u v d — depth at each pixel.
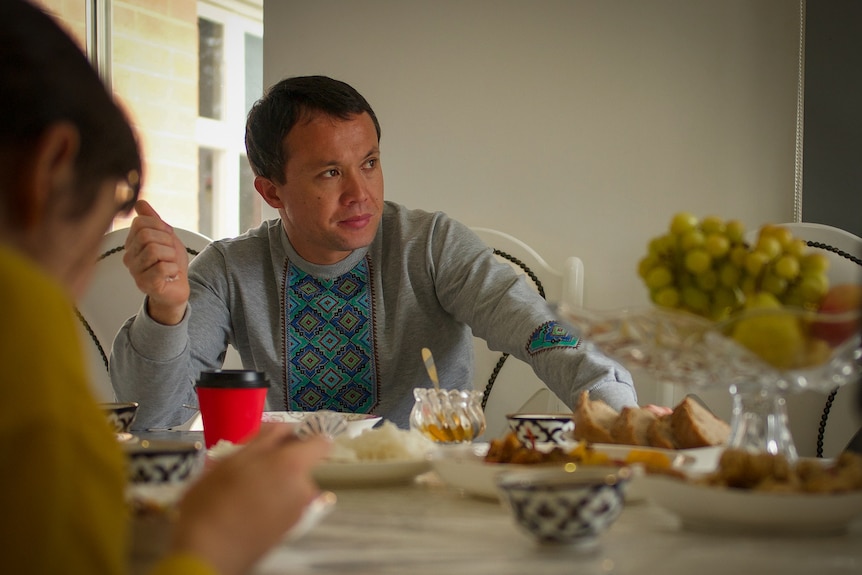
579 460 0.99
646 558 0.75
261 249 2.08
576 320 0.91
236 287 2.05
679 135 2.48
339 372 2.02
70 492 0.52
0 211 0.60
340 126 1.91
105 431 0.56
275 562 0.73
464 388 2.10
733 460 0.88
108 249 2.56
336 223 1.93
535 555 0.76
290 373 2.01
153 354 1.67
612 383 1.57
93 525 0.53
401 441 1.15
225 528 0.62
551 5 2.66
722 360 0.85
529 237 2.70
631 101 2.55
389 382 2.03
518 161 2.71
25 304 0.54
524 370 2.27
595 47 2.60
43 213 0.61
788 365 0.84
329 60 3.01
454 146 2.81
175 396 1.73
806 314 0.82
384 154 2.92
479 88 2.77
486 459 1.07
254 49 3.48
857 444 1.30
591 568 0.72
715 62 2.43
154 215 1.66
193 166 3.54
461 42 2.80
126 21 3.52
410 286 2.04
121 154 0.64
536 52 2.68
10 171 0.59
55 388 0.53
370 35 2.94
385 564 0.73
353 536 0.83
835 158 2.23
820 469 0.89
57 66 0.60
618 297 2.57
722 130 2.42
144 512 0.77
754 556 0.75
